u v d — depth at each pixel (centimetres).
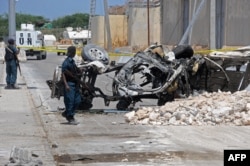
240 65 3025
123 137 2008
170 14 8219
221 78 2934
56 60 10194
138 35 10412
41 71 6575
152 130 2170
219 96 2631
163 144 1866
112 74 4062
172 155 1680
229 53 3003
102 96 2772
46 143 1883
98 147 1811
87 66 2712
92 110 2777
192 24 5725
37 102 3188
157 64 2767
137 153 1712
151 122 2347
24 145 1841
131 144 1862
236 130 2173
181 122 2323
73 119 2331
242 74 2991
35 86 4331
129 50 9400
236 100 2548
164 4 8588
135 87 2764
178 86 2784
